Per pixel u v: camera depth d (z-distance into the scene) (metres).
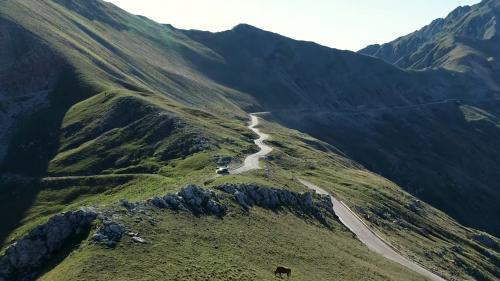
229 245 52.00
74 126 149.38
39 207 109.94
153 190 88.44
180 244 47.78
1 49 183.38
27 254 48.62
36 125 156.25
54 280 38.94
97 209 50.44
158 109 147.25
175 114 147.62
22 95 174.88
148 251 44.28
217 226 57.34
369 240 88.88
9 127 159.62
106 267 39.84
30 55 184.62
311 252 61.06
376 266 68.62
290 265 52.47
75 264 40.34
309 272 52.38
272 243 58.44
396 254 86.69
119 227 47.03
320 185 118.62
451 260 103.56
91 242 44.12
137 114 146.50
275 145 165.62
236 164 109.06
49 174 124.88
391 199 137.12
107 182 111.38
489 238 147.25
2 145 149.75
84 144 138.00
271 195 79.25
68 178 118.50
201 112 180.88
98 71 191.50
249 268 46.44
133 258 42.12
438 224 138.25
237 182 78.50
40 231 49.75
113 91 164.88
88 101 163.50
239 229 59.03
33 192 117.81
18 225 104.56
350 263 62.78
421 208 150.00
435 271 85.38
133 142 132.50
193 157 114.25
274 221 69.06
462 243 128.88
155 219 52.16
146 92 189.12
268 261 51.38
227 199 68.62
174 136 129.50
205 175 92.69
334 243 72.12
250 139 163.62
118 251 42.78
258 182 82.69
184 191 62.06
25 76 179.50
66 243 48.22
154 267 41.25
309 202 88.31
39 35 194.12
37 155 140.00
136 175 110.50
